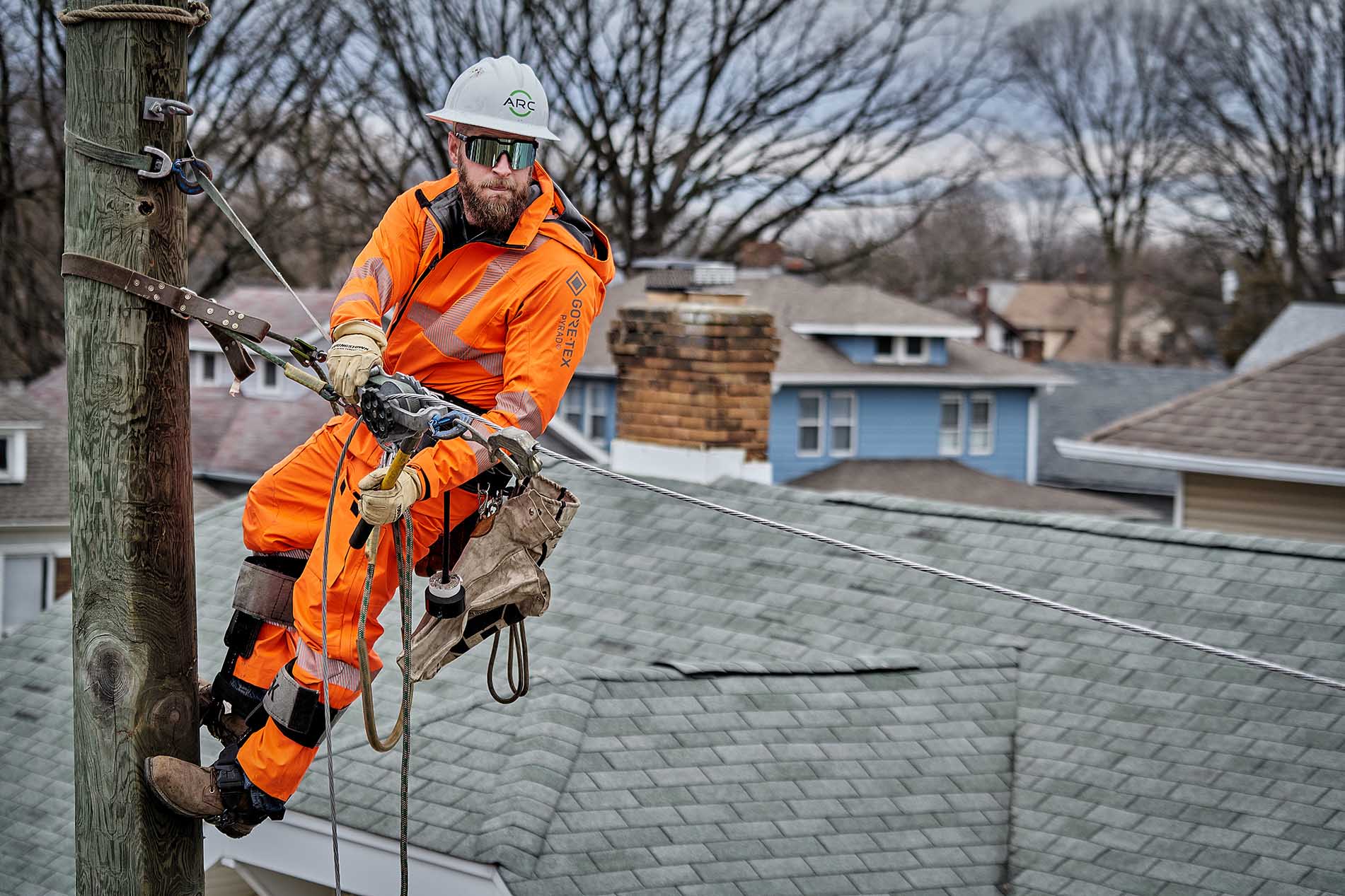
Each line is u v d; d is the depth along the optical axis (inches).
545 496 154.9
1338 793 251.1
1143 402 1654.8
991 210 2908.5
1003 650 312.2
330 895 263.9
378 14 1280.8
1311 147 2247.8
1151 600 322.3
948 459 1338.6
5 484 1051.3
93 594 153.6
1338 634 298.0
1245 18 2276.1
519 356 151.9
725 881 221.9
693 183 1504.7
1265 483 764.6
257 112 1277.1
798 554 367.2
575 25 1395.2
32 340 1349.7
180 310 150.9
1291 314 1691.7
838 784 257.1
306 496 152.8
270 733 148.1
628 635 332.8
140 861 153.6
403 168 1379.2
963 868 242.1
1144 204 2556.6
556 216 158.2
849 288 1346.0
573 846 220.5
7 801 308.5
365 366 139.9
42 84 1179.9
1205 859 239.5
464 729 259.4
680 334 485.7
